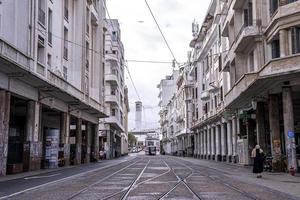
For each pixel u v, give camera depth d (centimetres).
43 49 3366
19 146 3200
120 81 9856
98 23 5744
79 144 4628
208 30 6338
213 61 5900
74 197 1341
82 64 4725
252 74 3120
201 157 7256
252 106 3303
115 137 9144
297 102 3247
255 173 2436
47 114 4266
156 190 1566
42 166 3594
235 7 3819
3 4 2778
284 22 2725
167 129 14138
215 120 5709
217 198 1324
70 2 4509
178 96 10875
